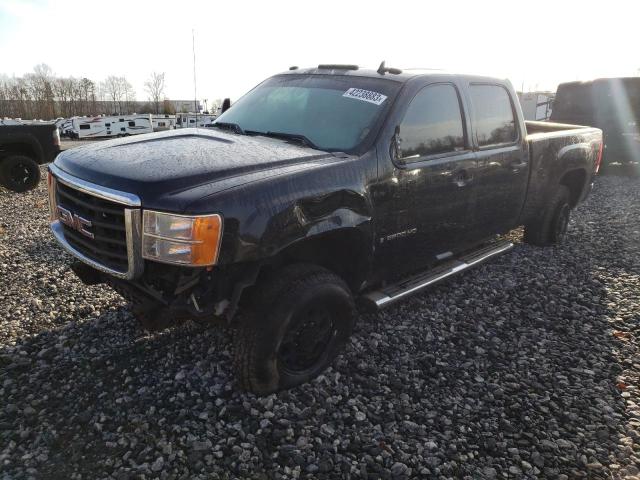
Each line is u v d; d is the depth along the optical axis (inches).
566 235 277.7
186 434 106.7
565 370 139.5
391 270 149.4
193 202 99.0
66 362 131.8
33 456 99.0
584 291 195.9
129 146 130.8
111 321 154.6
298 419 113.4
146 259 105.1
